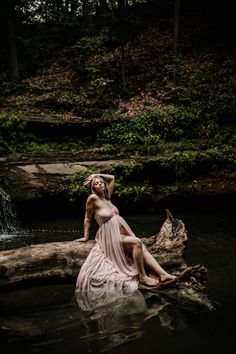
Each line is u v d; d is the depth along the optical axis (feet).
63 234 24.89
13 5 59.88
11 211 29.40
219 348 9.95
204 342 10.27
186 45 58.29
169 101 47.75
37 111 46.06
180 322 11.49
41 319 11.96
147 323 11.41
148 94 49.75
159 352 9.72
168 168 34.09
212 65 53.21
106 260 14.90
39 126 41.06
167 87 49.83
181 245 16.48
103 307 12.67
